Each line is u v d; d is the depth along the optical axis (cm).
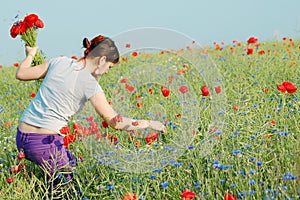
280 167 454
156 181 454
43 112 481
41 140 479
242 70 1067
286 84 533
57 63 492
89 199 462
